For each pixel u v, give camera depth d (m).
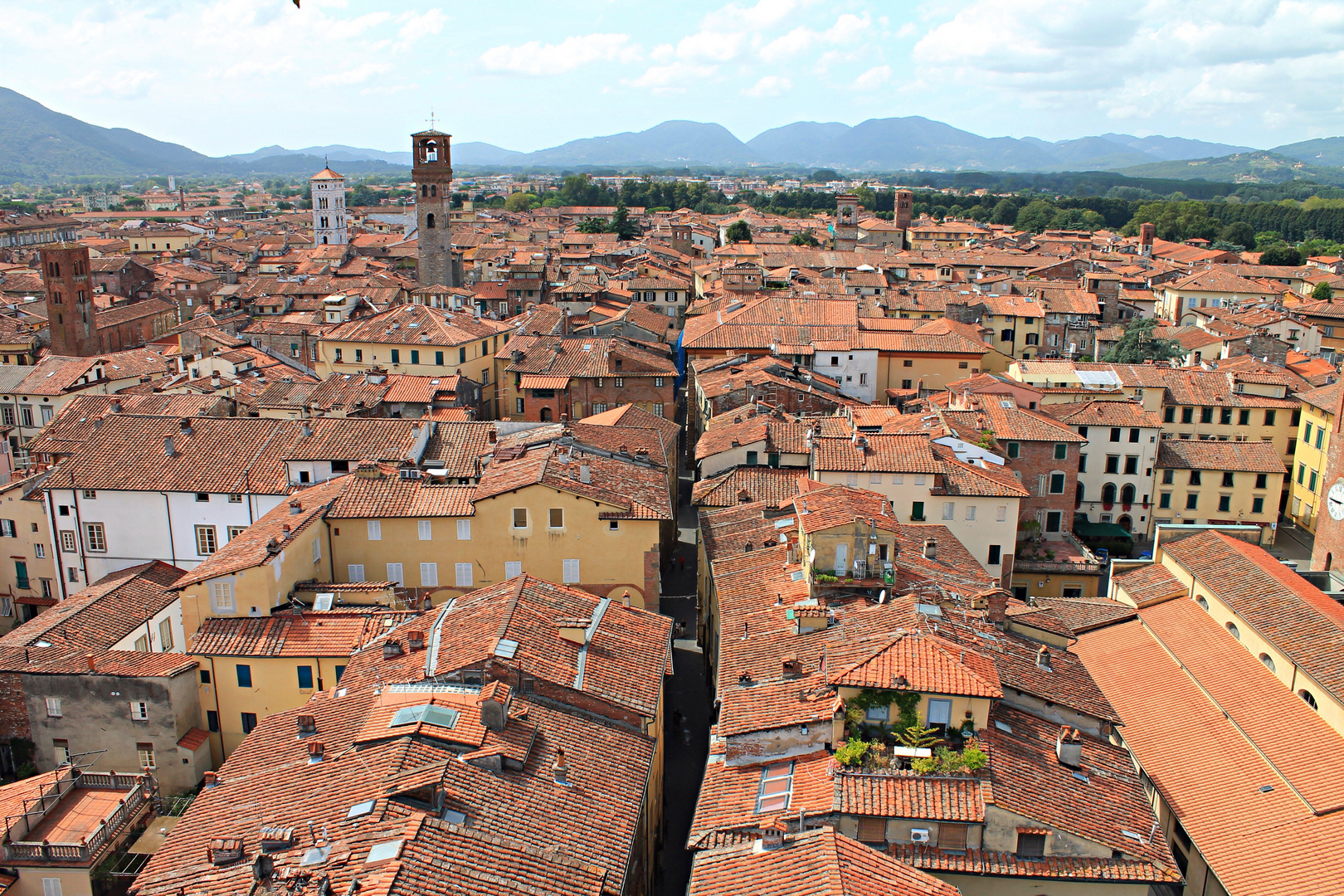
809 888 38.53
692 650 84.19
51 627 67.81
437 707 49.31
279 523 72.75
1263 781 58.78
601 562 75.50
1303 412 123.44
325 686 62.56
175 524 86.81
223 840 42.56
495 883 39.50
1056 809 46.50
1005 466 97.06
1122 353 166.25
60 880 50.88
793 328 146.75
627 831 45.75
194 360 133.38
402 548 75.25
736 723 52.03
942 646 51.94
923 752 47.88
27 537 90.06
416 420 92.81
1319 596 69.62
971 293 193.25
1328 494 87.88
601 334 160.38
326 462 87.12
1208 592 75.38
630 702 53.78
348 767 46.53
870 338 143.00
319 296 194.00
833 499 68.31
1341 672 59.97
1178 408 129.00
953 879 45.00
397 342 141.00
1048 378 128.88
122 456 89.19
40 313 189.50
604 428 94.81
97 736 62.03
